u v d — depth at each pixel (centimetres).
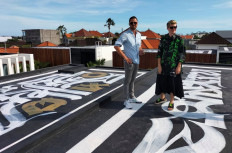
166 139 219
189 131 236
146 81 520
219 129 240
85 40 4162
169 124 256
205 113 291
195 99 355
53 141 221
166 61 283
